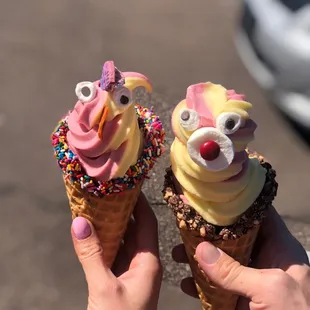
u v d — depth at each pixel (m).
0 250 0.54
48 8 0.77
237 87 0.67
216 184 0.28
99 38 0.73
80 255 0.30
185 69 0.69
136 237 0.33
